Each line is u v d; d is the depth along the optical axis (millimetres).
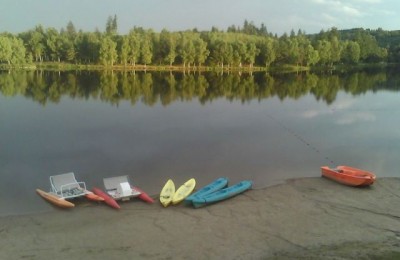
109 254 13672
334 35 134375
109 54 105938
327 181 21922
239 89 69625
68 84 70562
